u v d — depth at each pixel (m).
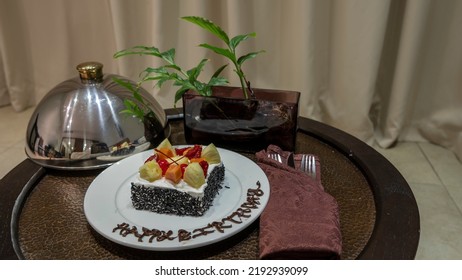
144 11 1.45
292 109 0.80
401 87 1.35
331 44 1.37
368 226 0.66
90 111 0.83
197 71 0.81
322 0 1.31
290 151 0.85
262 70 1.45
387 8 1.23
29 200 0.73
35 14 1.57
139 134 0.86
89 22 1.55
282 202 0.66
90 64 0.88
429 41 1.34
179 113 1.04
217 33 0.79
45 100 0.88
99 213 0.65
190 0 1.35
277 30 1.39
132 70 1.53
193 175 0.63
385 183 0.73
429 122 1.47
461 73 1.35
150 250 0.58
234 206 0.67
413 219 0.64
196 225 0.63
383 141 1.47
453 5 1.27
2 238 0.63
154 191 0.65
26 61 1.69
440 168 1.37
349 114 1.41
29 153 0.83
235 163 0.78
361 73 1.32
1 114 1.74
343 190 0.75
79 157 0.80
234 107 0.83
